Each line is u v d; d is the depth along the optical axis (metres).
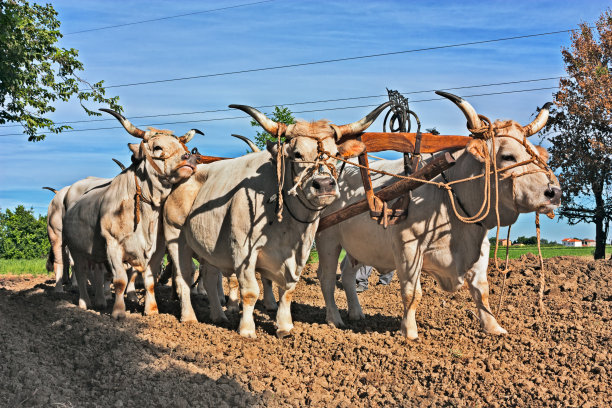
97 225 8.35
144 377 5.59
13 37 12.64
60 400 4.84
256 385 5.64
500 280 10.92
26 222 33.84
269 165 7.35
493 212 6.91
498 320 8.02
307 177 6.52
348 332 7.68
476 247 7.15
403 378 5.94
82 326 7.20
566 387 5.46
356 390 5.68
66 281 11.87
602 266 11.28
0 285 14.41
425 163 7.41
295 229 7.09
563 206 30.31
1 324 7.02
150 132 7.96
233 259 7.35
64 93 17.17
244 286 7.32
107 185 8.88
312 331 7.55
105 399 5.04
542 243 66.19
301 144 6.52
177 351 6.54
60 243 11.15
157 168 7.77
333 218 7.45
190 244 8.10
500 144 6.68
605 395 5.27
